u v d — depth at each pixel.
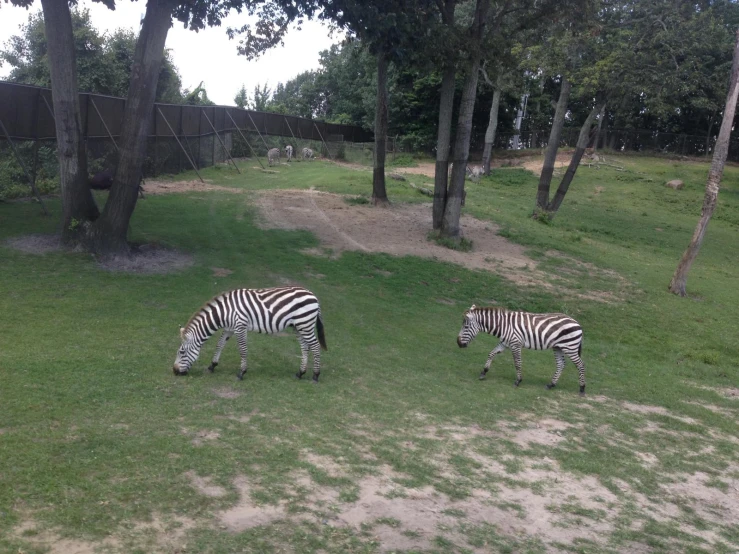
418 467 7.76
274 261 18.14
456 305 17.28
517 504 7.27
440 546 6.11
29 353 9.93
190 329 9.84
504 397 11.00
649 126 56.56
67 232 16.19
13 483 6.09
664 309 19.03
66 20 15.14
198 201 24.17
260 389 9.76
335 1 15.96
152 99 15.96
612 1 25.00
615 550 6.58
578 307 18.22
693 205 38.94
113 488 6.27
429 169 45.88
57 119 15.74
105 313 12.66
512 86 37.97
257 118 42.31
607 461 8.88
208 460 7.11
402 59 17.97
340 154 49.16
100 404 8.34
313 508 6.47
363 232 22.64
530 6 20.89
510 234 25.06
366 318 15.02
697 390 13.12
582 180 43.62
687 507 7.92
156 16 15.27
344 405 9.55
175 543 5.54
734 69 19.34
